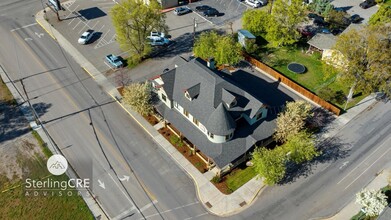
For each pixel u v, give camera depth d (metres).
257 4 94.56
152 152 58.12
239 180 54.28
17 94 68.25
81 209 50.56
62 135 60.75
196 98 56.81
